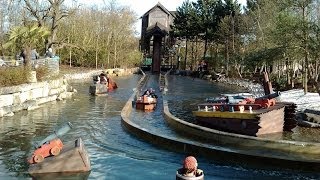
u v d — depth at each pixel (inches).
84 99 1123.9
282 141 547.2
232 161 512.7
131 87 1579.7
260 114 638.5
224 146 596.1
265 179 475.5
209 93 1477.6
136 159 531.2
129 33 2827.3
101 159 524.4
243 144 576.1
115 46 2568.9
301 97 1109.1
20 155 519.8
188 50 3063.5
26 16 1503.4
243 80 1998.0
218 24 2346.2
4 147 556.7
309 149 534.6
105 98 1170.6
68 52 2274.9
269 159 493.0
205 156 535.5
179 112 970.1
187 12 2610.7
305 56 1114.1
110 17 2608.3
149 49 3208.7
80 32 2317.9
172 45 3134.8
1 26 1417.3
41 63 1058.1
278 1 1169.4
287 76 1526.8
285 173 485.4
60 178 444.1
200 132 644.7
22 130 666.2
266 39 1571.1
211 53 2667.3
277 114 679.7
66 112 870.4
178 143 566.3
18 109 844.0
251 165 501.0
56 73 1149.7
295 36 1025.5
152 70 2610.7
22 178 436.1
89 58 2393.0
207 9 2527.1
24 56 961.5
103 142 615.2
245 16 2079.2
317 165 476.4
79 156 462.3
